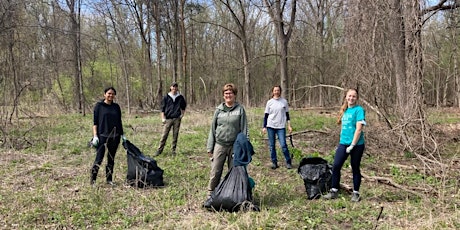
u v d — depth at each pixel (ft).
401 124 28.12
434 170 22.13
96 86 97.09
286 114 25.46
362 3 30.50
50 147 33.01
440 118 47.78
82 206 17.72
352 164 17.95
